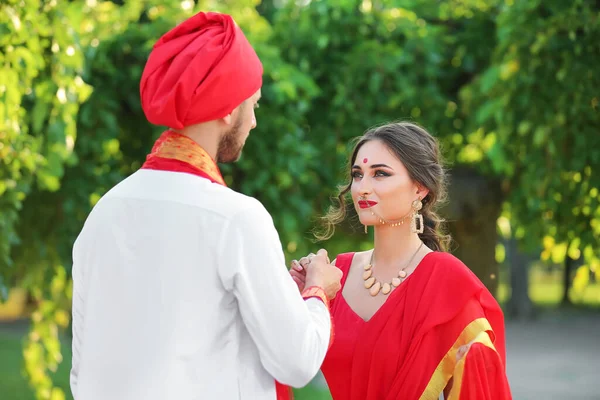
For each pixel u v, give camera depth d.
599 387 10.70
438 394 2.36
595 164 5.02
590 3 4.93
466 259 5.84
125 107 5.22
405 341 2.42
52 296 5.31
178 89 1.93
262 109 5.23
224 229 1.94
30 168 4.17
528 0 4.96
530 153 5.08
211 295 1.93
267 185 5.24
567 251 5.38
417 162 2.52
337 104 5.38
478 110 5.39
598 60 4.94
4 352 13.65
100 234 2.01
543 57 5.00
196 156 2.02
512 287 19.59
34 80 4.22
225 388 1.95
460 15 5.93
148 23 5.53
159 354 1.91
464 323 2.38
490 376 2.34
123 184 2.06
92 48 4.64
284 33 5.77
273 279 1.93
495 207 5.92
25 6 3.94
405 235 2.57
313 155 5.36
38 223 5.03
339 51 5.72
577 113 4.98
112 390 1.94
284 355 1.91
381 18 5.68
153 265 1.95
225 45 1.96
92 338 1.99
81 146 4.90
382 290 2.54
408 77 5.56
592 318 19.61
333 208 2.91
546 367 12.47
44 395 5.45
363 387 2.46
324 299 2.12
